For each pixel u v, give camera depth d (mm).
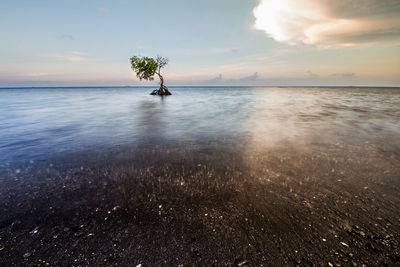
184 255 2406
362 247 2498
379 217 3086
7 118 15008
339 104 26969
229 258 2363
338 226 2883
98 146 7398
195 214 3191
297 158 5887
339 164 5363
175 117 15203
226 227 2877
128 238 2684
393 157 5895
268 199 3615
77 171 5023
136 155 6297
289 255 2395
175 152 6594
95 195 3818
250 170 5004
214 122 12844
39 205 3488
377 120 13188
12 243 2613
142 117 15242
